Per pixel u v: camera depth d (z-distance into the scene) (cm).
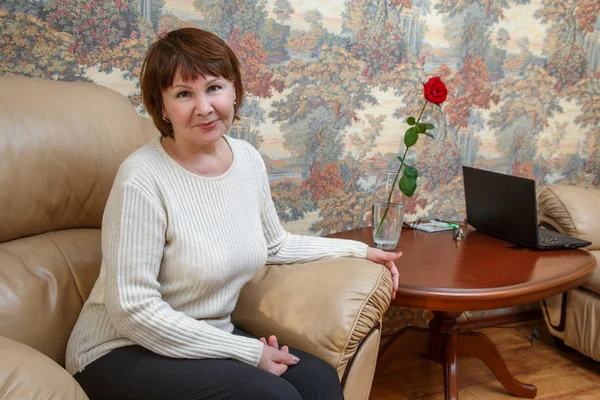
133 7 173
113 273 109
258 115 198
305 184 212
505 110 245
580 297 218
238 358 113
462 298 144
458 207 246
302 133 207
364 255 149
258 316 139
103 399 111
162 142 126
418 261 172
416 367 222
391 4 211
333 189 218
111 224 112
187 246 117
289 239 154
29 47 162
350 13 205
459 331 189
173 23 180
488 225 206
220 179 126
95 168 140
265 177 148
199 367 109
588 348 215
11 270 124
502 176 191
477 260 174
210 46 115
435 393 201
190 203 120
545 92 252
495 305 147
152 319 108
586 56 257
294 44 198
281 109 201
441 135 234
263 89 197
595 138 270
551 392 202
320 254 150
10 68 161
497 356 193
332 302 129
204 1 182
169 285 119
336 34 204
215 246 121
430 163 234
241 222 129
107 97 152
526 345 242
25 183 127
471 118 238
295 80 201
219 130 121
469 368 221
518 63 242
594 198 235
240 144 142
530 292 150
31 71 164
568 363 226
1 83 133
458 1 224
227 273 123
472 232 214
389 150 225
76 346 118
